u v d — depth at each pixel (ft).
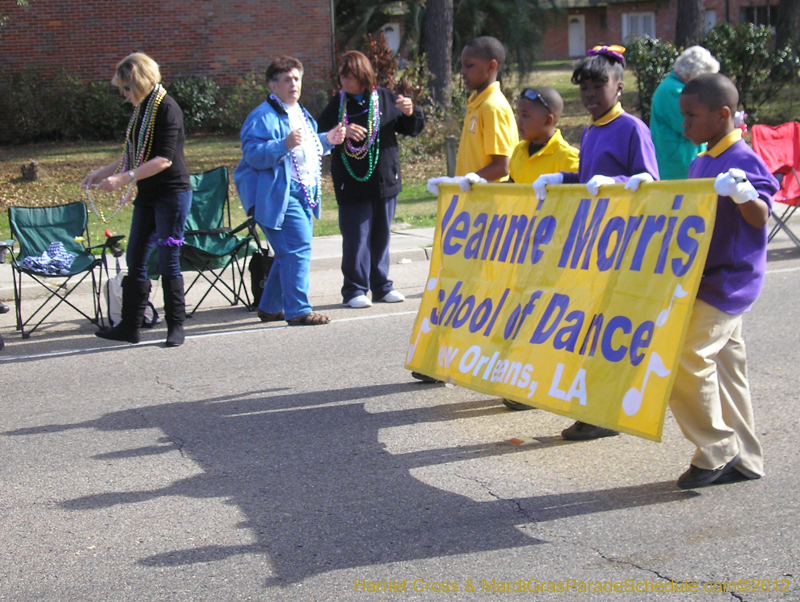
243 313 26.14
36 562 11.25
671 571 10.49
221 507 12.75
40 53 67.21
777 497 12.43
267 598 10.19
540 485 13.20
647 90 60.85
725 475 13.00
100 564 11.14
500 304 15.07
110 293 23.88
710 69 20.18
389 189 25.45
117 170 22.08
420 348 16.67
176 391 18.58
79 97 65.92
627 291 12.44
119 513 12.65
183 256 25.16
